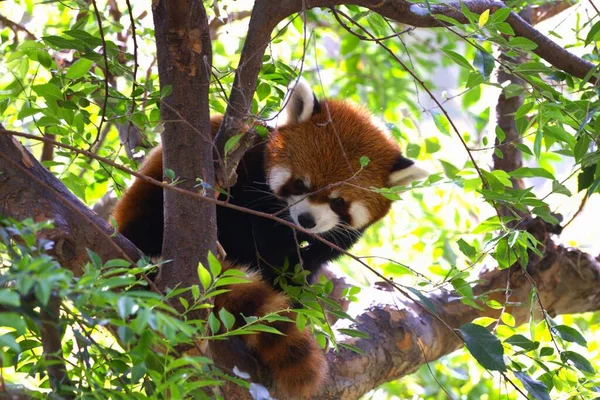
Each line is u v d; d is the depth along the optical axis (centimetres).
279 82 759
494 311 876
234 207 493
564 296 911
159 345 443
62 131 652
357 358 740
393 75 1452
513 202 596
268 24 582
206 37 542
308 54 1282
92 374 438
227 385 592
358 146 864
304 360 633
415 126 1152
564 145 734
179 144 530
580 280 906
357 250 1255
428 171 916
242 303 612
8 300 318
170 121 529
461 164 1286
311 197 845
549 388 622
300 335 629
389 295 836
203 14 539
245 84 588
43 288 327
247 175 849
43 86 636
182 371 420
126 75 729
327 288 695
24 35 1012
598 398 589
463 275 611
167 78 537
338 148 848
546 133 660
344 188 851
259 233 859
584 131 612
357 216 877
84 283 363
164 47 537
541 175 609
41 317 414
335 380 709
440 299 862
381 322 795
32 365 483
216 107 780
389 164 889
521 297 893
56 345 421
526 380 572
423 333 809
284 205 854
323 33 1464
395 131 945
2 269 432
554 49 659
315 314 575
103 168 728
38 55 710
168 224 521
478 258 712
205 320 488
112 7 1005
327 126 856
